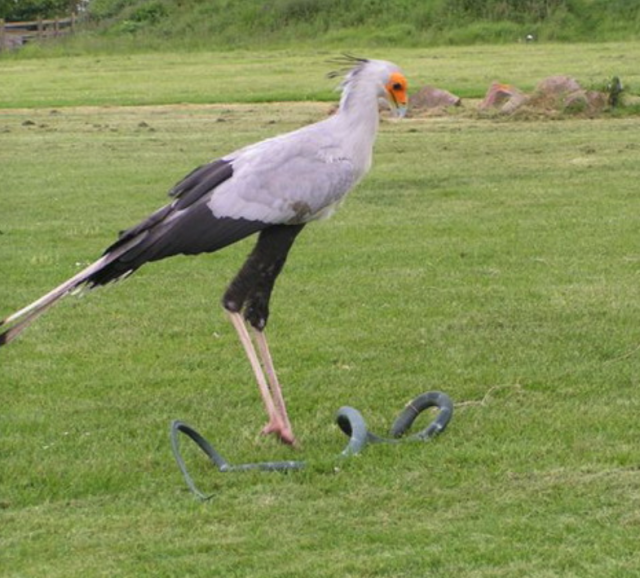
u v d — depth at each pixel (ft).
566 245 50.67
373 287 44.70
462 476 27.55
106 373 35.81
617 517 25.13
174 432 28.22
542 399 32.86
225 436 30.68
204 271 47.47
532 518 25.22
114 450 29.73
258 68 147.13
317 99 109.60
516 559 23.39
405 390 33.91
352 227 55.21
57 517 25.91
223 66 152.05
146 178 69.72
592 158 73.10
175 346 38.37
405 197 62.44
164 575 23.09
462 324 39.81
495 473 27.66
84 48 190.19
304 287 44.80
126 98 116.26
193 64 157.38
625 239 51.44
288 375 35.24
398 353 37.11
